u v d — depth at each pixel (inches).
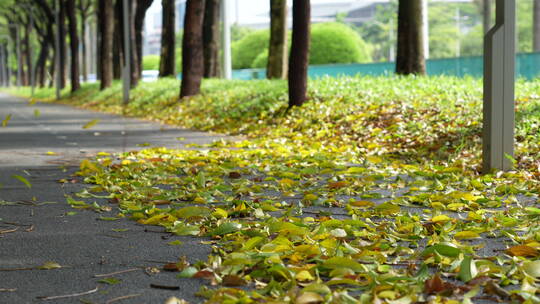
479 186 306.7
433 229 221.8
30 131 763.4
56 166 430.9
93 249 209.6
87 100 1686.8
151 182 346.0
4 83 4719.5
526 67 888.3
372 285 157.6
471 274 164.6
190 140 617.9
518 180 319.9
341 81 779.4
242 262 173.5
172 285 169.5
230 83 1082.1
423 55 812.0
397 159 429.1
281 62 1074.7
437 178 341.7
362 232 210.8
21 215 267.6
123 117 1064.2
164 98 1127.6
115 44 1923.0
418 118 532.4
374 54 3619.6
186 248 208.8
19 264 192.7
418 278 162.6
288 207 270.8
